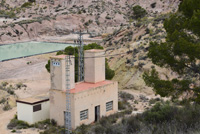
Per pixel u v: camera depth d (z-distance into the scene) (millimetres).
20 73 62719
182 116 22891
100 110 31875
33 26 125750
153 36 58031
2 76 60625
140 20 78312
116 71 50969
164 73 43625
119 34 74938
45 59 77438
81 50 36906
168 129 20062
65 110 29328
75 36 124375
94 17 137875
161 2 143125
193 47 21609
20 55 83000
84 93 29609
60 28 128375
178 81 23609
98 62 33000
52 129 28609
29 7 163750
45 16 145375
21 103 31344
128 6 153875
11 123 31000
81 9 150250
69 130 28109
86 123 30031
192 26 22375
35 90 48625
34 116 30859
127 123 24422
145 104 36656
